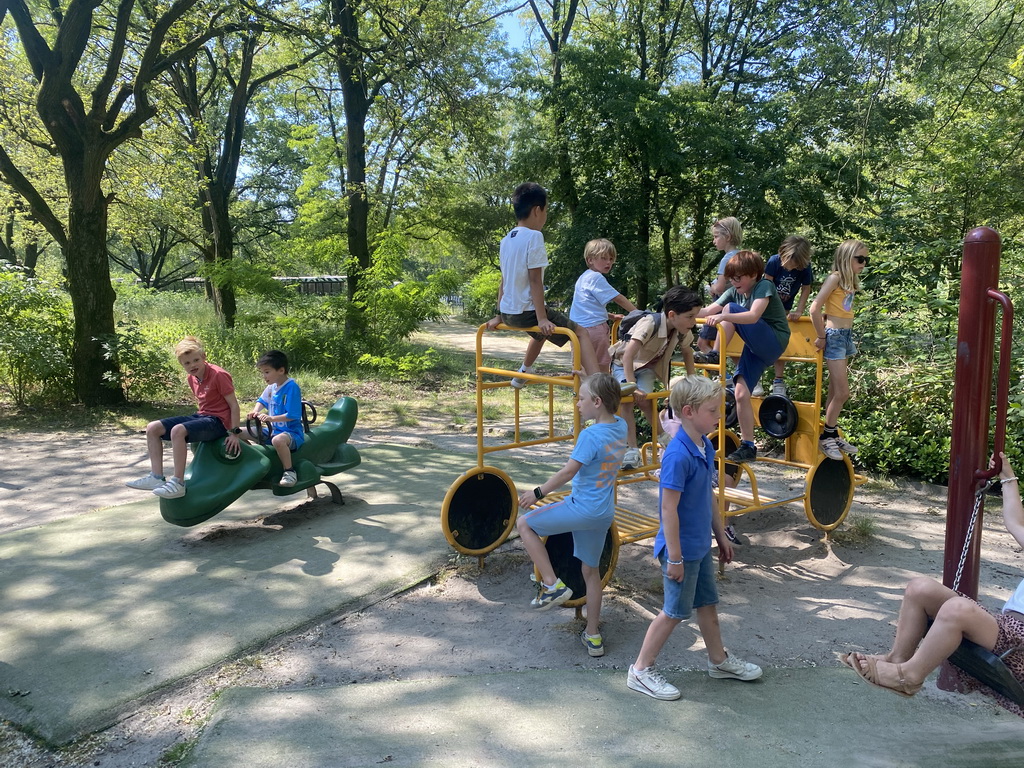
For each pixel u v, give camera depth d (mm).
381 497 6230
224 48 19031
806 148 18016
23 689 3232
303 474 5578
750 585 4570
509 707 3086
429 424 10039
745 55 21594
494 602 4254
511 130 23359
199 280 45125
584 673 3434
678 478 3102
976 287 3178
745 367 4879
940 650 2578
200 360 4941
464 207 23125
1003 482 3111
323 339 15344
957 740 2859
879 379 7637
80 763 2748
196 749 2754
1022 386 6637
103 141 10172
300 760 2674
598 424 3658
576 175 19688
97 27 14680
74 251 10234
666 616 3191
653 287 21344
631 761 2670
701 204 20188
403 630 3893
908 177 15000
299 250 16984
